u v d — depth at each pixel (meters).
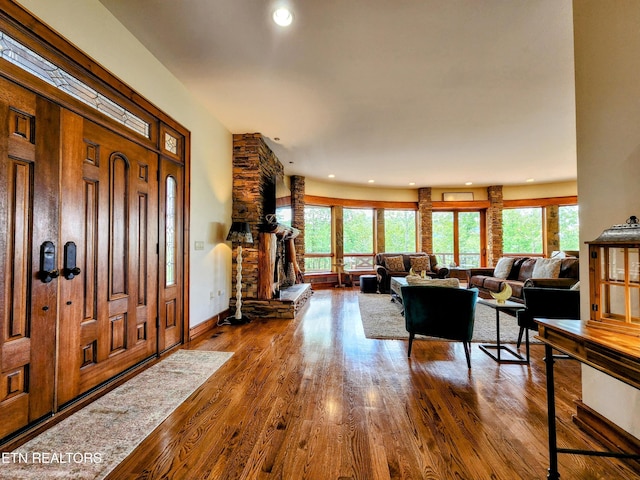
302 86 3.22
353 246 8.99
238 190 4.66
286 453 1.57
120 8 2.18
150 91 2.71
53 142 1.86
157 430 1.75
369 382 2.40
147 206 2.74
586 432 1.74
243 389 2.27
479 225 9.06
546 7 2.10
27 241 1.71
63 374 1.93
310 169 6.92
